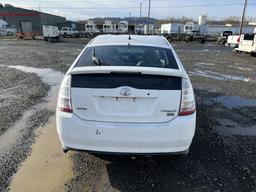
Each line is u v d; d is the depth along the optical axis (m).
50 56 15.65
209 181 2.79
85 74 2.54
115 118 2.53
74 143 2.60
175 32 52.62
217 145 3.61
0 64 11.59
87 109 2.54
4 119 4.43
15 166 3.01
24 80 7.80
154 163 3.10
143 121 2.53
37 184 2.70
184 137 2.55
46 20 71.69
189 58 16.17
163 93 2.48
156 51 3.18
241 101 5.93
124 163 3.09
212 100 5.95
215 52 21.95
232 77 9.33
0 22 59.03
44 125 4.22
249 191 2.63
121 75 2.50
